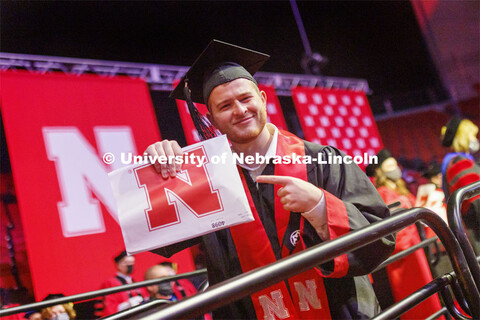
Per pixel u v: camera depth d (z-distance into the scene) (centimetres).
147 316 66
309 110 800
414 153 1023
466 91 1031
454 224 129
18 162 510
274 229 124
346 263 113
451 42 1024
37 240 496
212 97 127
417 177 824
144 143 588
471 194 141
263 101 137
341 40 935
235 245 125
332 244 93
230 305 128
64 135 541
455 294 126
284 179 112
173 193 115
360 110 860
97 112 571
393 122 1034
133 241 114
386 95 1021
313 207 112
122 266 439
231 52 138
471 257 126
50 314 358
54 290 489
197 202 114
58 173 527
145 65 640
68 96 559
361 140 837
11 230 552
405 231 333
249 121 125
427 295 119
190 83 147
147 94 611
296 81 817
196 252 580
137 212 115
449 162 273
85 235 520
